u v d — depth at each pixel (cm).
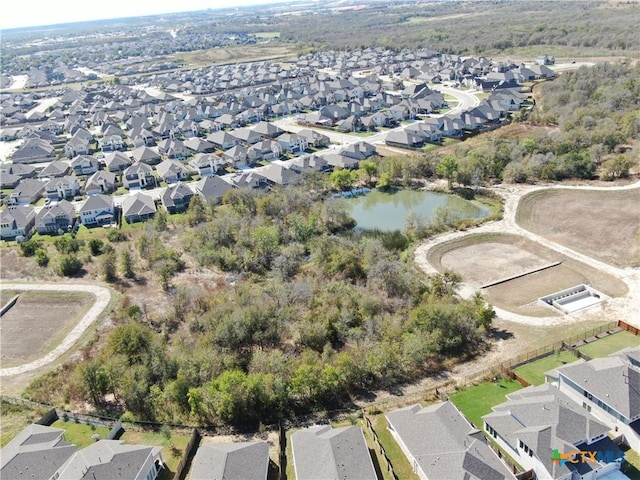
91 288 9606
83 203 13850
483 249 10219
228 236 10906
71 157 18275
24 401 6669
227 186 13525
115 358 6794
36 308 9125
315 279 9100
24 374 7338
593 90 19250
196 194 13712
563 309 8075
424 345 6950
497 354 7131
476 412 5969
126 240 11581
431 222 11338
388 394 6506
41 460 5256
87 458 5144
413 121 19812
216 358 6912
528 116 18112
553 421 5147
